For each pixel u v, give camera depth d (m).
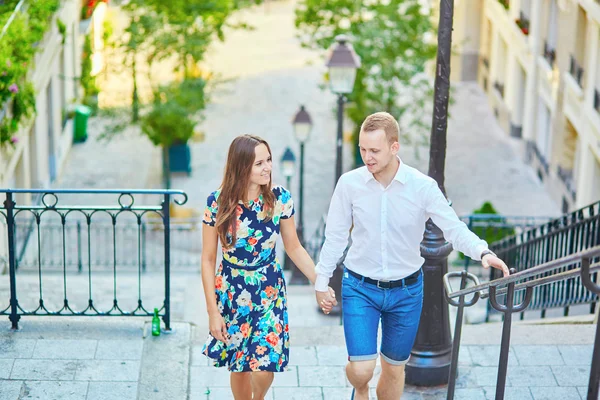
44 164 26.77
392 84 28.38
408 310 6.99
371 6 28.27
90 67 33.94
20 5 20.17
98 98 35.22
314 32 29.08
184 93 27.45
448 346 8.64
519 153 32.72
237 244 6.79
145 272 22.75
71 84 32.12
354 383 6.93
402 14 28.11
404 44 27.97
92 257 23.84
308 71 41.44
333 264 6.94
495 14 35.78
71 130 32.06
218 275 6.97
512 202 28.91
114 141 32.88
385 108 29.00
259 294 6.89
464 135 34.34
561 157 28.02
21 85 20.09
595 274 12.57
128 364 8.65
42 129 26.19
